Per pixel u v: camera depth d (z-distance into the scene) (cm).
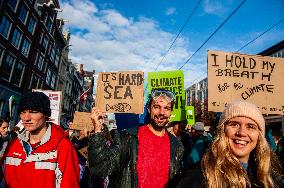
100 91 444
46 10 3030
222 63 416
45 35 3094
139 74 440
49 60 3353
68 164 241
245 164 206
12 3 2230
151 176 257
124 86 439
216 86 407
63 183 233
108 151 251
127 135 273
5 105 2256
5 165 246
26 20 2533
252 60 424
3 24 2130
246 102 205
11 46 2302
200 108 3441
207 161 192
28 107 237
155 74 560
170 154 270
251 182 199
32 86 2886
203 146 346
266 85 420
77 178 247
